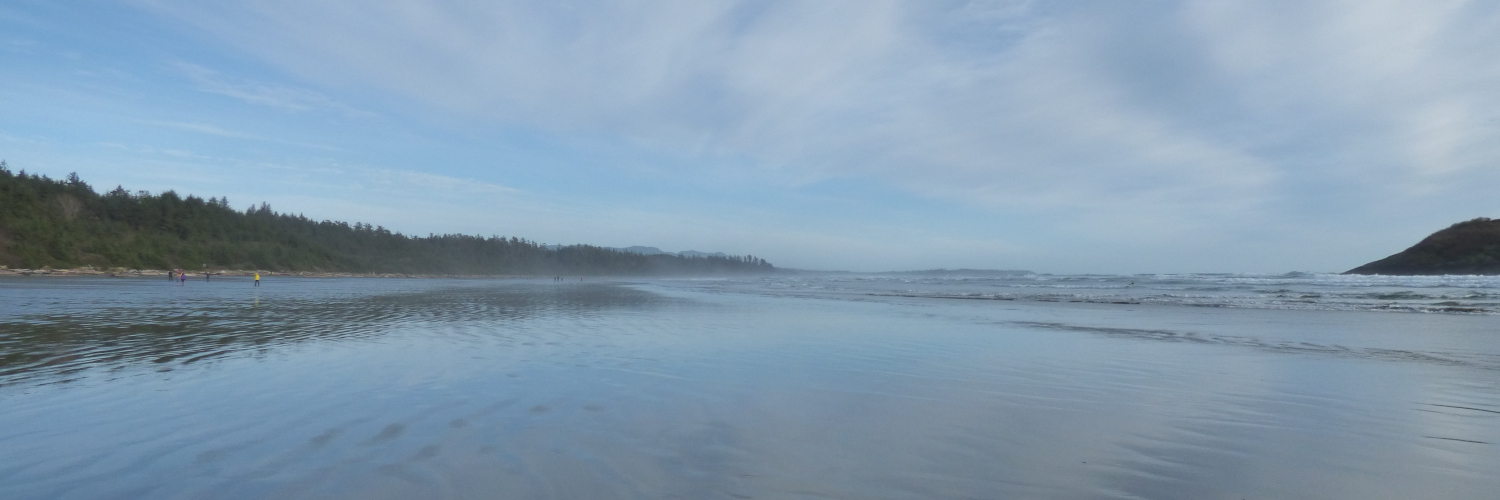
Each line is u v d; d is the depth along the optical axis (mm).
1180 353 9227
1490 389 6438
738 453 4105
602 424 4824
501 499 3232
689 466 3826
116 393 5844
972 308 20219
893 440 4461
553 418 5000
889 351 9336
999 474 3732
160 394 5812
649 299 26000
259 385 6285
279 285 42156
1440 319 15336
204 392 5918
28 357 8125
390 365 7641
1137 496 3383
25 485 3393
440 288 40062
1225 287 37844
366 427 4652
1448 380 6957
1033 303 23047
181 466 3721
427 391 6043
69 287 31016
